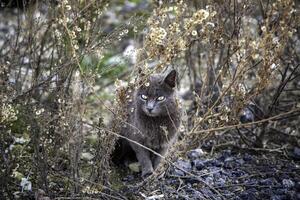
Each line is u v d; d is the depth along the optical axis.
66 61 9.16
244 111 10.74
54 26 10.63
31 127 8.28
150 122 9.77
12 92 9.36
